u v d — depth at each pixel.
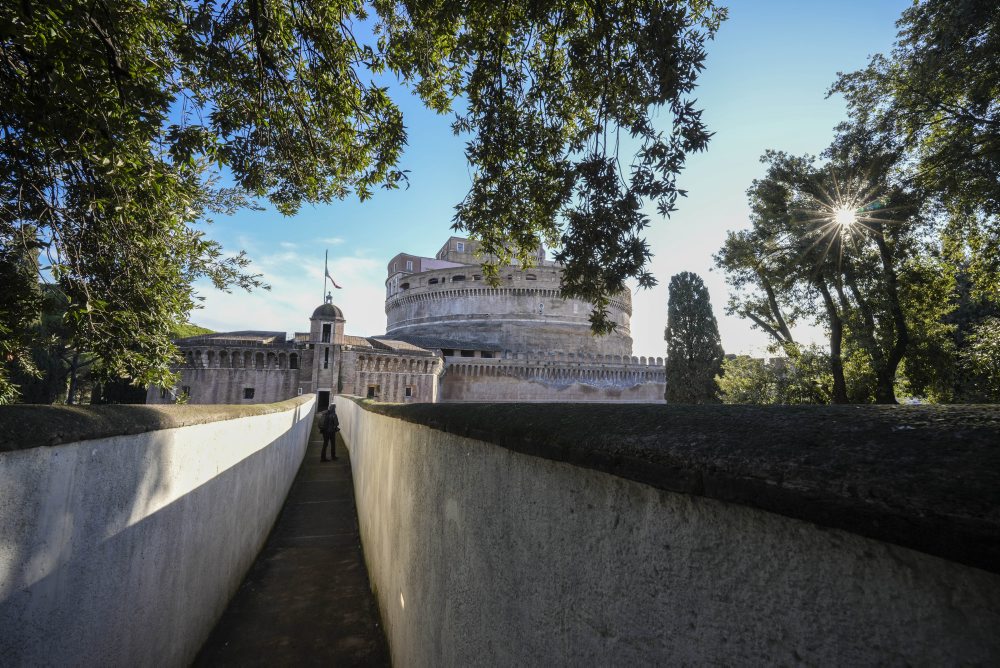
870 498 0.65
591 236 5.64
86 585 2.22
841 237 16.36
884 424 0.79
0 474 1.62
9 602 1.68
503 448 2.02
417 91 6.89
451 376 53.88
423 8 5.37
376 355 44.81
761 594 0.88
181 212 5.86
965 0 11.23
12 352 5.70
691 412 1.19
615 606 1.24
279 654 4.23
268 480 7.21
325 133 5.97
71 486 2.08
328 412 15.19
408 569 3.69
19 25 3.42
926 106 14.11
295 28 5.16
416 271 77.69
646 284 5.74
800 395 17.89
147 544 2.89
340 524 8.34
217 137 5.17
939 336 15.72
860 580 0.73
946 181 13.72
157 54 4.87
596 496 1.35
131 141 4.71
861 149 16.00
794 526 0.83
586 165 5.57
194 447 3.71
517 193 6.57
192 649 3.80
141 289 5.65
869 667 0.70
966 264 16.50
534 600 1.68
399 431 4.56
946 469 0.60
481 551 2.22
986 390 14.55
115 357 5.60
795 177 17.64
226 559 4.81
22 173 4.53
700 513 1.01
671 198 5.28
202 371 40.66
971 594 0.60
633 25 4.77
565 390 56.91
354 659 4.21
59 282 5.18
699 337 33.94
